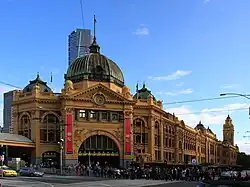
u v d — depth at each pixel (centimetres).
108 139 9556
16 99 9688
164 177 6956
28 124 9425
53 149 9281
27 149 9325
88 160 9344
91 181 5744
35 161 9112
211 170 7938
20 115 9588
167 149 11438
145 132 10231
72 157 9062
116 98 9650
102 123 9475
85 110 9412
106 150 9462
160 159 10731
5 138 8569
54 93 9588
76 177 6938
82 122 9319
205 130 16762
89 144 9400
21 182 5178
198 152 15250
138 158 9919
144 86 11462
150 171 7256
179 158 12488
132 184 5256
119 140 9569
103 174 7575
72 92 9338
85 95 9412
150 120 10275
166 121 11388
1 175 6494
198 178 6794
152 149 10219
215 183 1803
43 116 9344
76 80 10131
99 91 9512
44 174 7706
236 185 1777
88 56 10375
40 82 10125
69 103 9219
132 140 9688
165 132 11381
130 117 9725
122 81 10825
